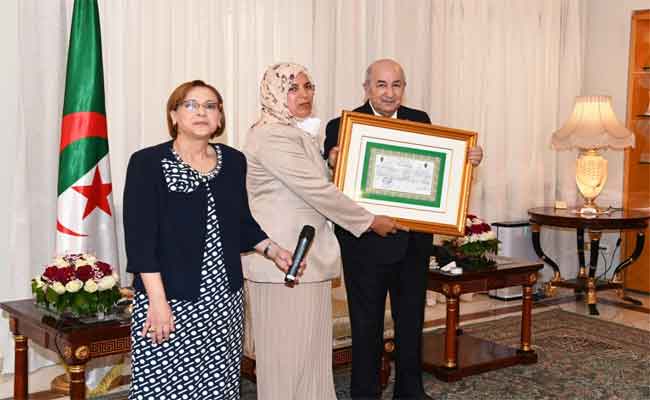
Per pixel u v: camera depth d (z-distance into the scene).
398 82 3.38
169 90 4.71
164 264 2.30
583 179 6.29
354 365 3.43
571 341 5.03
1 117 4.20
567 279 7.07
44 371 4.33
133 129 4.58
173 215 2.29
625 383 4.16
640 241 6.18
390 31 5.75
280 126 2.88
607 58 6.91
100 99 4.10
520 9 6.59
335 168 3.32
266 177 2.91
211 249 2.35
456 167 3.46
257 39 5.11
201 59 4.86
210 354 2.36
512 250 6.45
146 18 4.60
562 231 7.03
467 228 4.28
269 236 2.85
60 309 3.27
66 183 4.02
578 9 6.95
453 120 6.21
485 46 6.39
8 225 4.26
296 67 2.94
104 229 4.13
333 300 4.15
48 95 4.29
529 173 6.77
